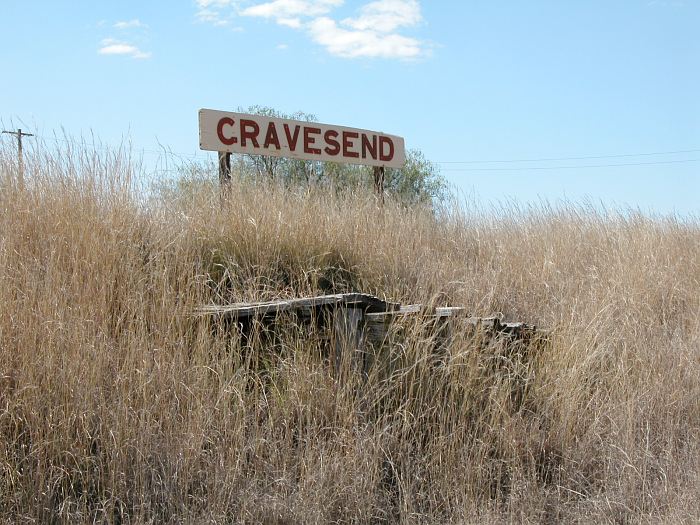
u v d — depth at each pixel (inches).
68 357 163.0
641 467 195.8
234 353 194.2
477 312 249.4
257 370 195.5
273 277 237.8
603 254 339.9
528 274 300.2
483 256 321.4
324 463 170.9
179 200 253.0
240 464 167.9
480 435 197.3
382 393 196.9
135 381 169.3
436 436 192.2
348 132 351.9
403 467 182.7
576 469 197.5
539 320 272.4
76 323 170.6
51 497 149.1
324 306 207.6
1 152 220.2
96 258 192.7
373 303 213.3
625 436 202.4
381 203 321.7
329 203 291.6
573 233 360.8
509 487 188.5
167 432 165.2
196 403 171.0
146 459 158.2
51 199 213.0
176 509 155.8
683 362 251.3
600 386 229.0
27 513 143.8
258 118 311.4
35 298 173.5
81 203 212.5
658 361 245.0
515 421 200.4
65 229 203.2
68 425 154.6
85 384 160.4
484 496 183.0
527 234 348.8
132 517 151.8
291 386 188.2
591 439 204.7
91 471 156.7
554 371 220.2
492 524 170.2
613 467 197.0
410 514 169.6
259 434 175.3
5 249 184.2
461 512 173.8
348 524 165.2
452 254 312.0
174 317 189.5
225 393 176.7
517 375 219.3
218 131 296.5
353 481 169.8
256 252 239.9
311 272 239.6
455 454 187.5
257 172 299.9
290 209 265.6
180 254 217.9
